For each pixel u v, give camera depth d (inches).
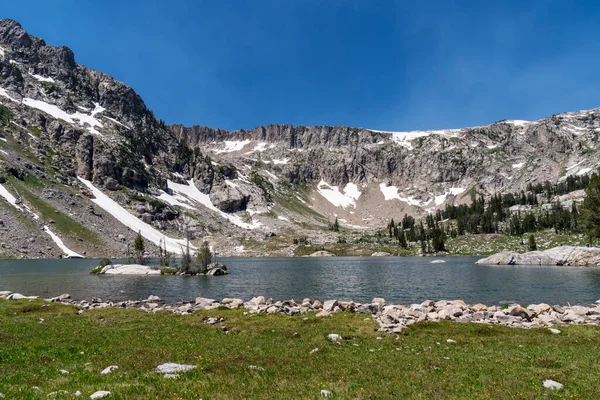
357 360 753.0
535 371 666.2
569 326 1206.9
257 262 6437.0
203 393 517.3
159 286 2942.9
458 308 1478.8
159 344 916.0
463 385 583.5
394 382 597.3
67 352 792.9
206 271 4143.7
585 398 521.7
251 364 698.2
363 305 1628.9
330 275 3772.1
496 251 7249.0
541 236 7263.8
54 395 488.7
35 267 4547.2
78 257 6264.8
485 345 953.5
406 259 6796.3
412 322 1291.8
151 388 526.6
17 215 6358.3
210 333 1112.2
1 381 554.3
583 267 4200.3
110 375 608.7
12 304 1686.8
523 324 1274.6
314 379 606.9
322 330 1151.6
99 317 1450.5
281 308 1592.0
